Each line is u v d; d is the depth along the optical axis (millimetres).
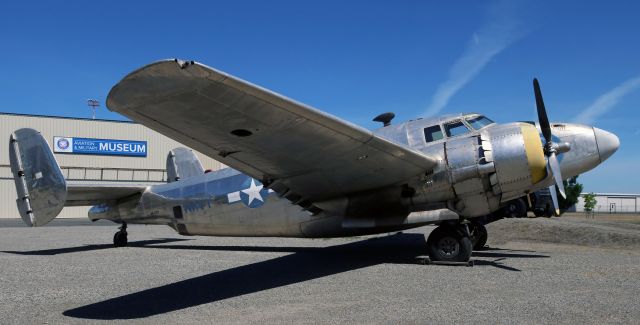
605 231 11820
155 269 8055
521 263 7914
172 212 11484
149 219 11883
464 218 8125
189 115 5367
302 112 5477
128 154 35812
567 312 4621
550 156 7754
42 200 10375
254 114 5430
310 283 6484
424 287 5996
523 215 18672
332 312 4852
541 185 7660
